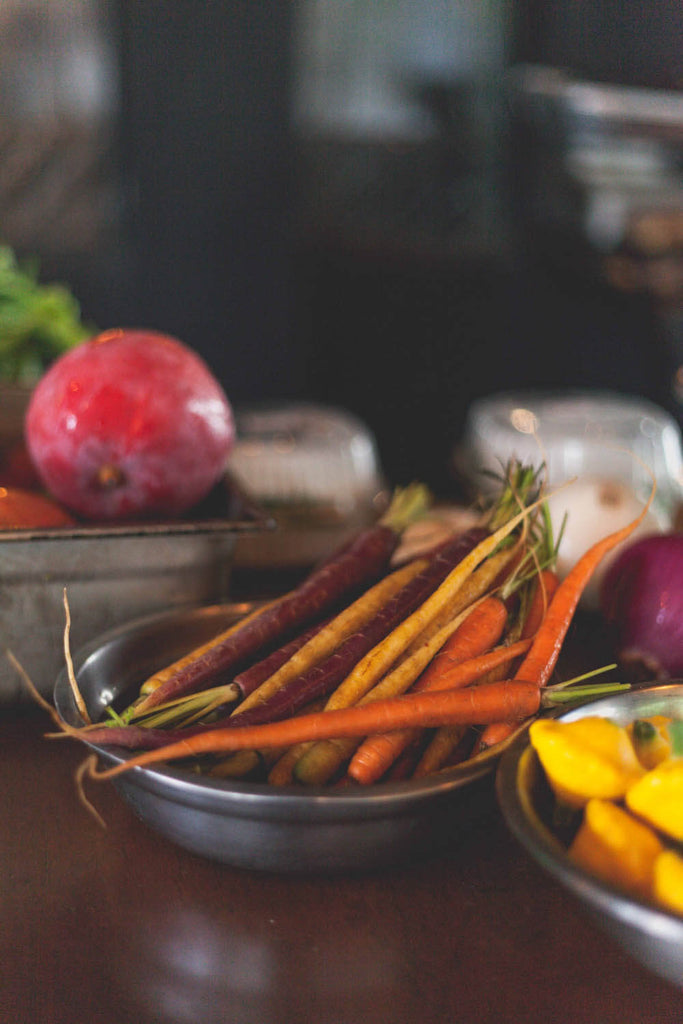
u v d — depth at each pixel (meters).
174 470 0.88
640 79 2.01
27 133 2.61
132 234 2.70
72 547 0.83
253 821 0.70
